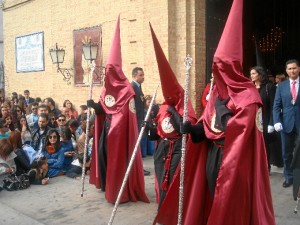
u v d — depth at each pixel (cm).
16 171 680
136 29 959
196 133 382
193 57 883
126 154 567
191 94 887
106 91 585
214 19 930
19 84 1442
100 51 1075
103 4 1055
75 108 1174
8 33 1480
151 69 917
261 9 1269
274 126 621
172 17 889
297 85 611
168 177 461
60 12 1206
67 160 747
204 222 401
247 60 1202
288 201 556
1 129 730
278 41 1265
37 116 925
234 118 349
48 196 611
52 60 1172
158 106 834
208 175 381
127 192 571
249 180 355
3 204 575
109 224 454
